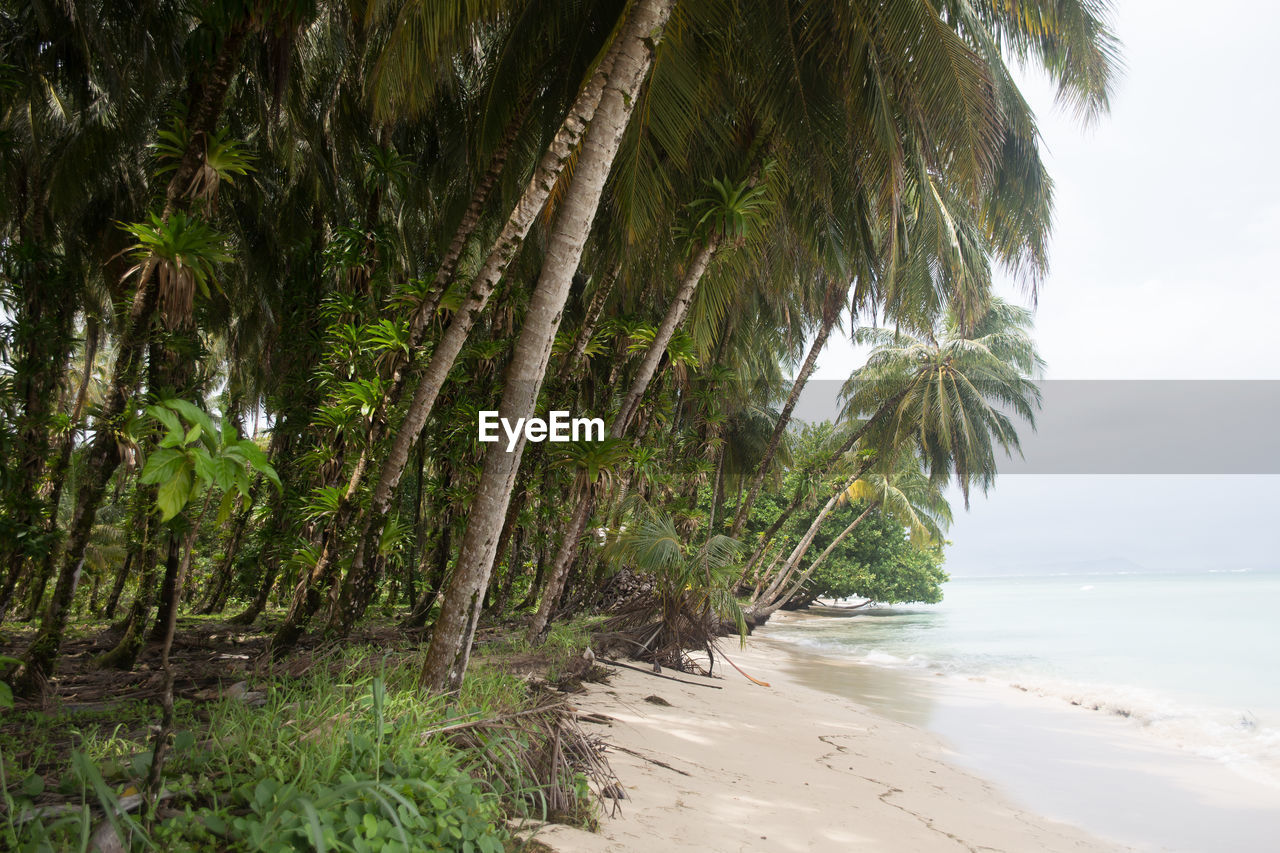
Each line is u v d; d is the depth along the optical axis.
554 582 9.04
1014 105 9.41
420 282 7.63
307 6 5.47
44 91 8.73
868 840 4.25
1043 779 6.64
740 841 3.86
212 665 6.45
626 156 7.43
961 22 8.23
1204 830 5.36
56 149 9.24
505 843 3.08
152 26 8.27
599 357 13.21
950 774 6.51
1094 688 11.66
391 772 2.93
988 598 57.53
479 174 8.74
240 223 10.28
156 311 5.18
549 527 12.66
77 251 10.45
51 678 4.98
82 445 5.86
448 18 5.77
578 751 4.32
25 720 4.16
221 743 3.16
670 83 6.96
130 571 14.77
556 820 3.58
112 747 3.41
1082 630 23.27
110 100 9.10
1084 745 8.10
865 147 8.00
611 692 7.69
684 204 9.09
